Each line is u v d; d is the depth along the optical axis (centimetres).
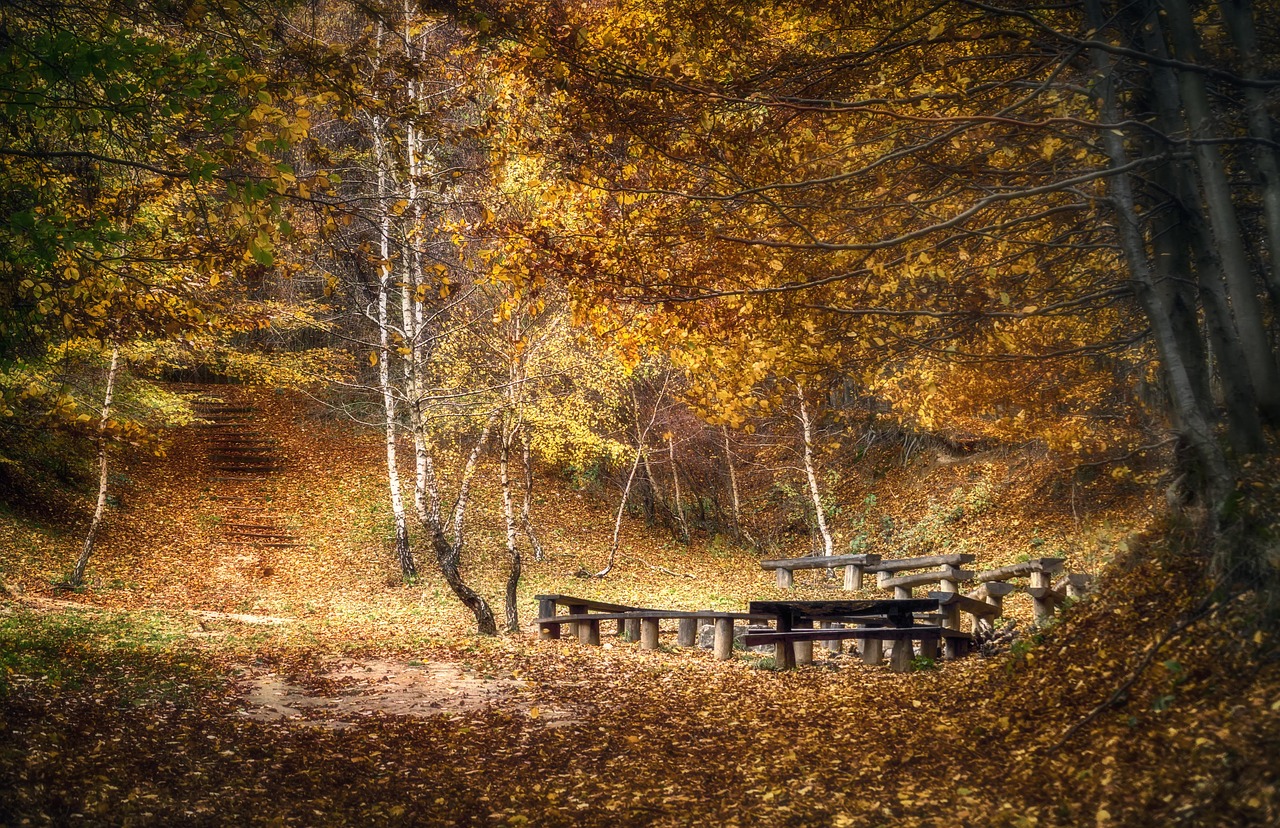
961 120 625
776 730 823
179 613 1619
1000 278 865
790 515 2927
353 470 2944
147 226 977
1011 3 746
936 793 575
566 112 747
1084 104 792
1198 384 815
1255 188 830
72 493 2314
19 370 1123
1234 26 700
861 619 1332
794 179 770
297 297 1998
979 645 1248
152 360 2267
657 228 798
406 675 1105
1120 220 710
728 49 757
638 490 2977
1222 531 677
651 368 2411
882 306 841
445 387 2180
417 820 594
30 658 965
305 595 2005
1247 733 493
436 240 1462
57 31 632
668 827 572
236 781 643
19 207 816
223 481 2731
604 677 1138
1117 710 616
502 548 2527
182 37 745
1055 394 1147
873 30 773
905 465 2925
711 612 1355
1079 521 2080
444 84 1452
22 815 511
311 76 704
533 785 672
